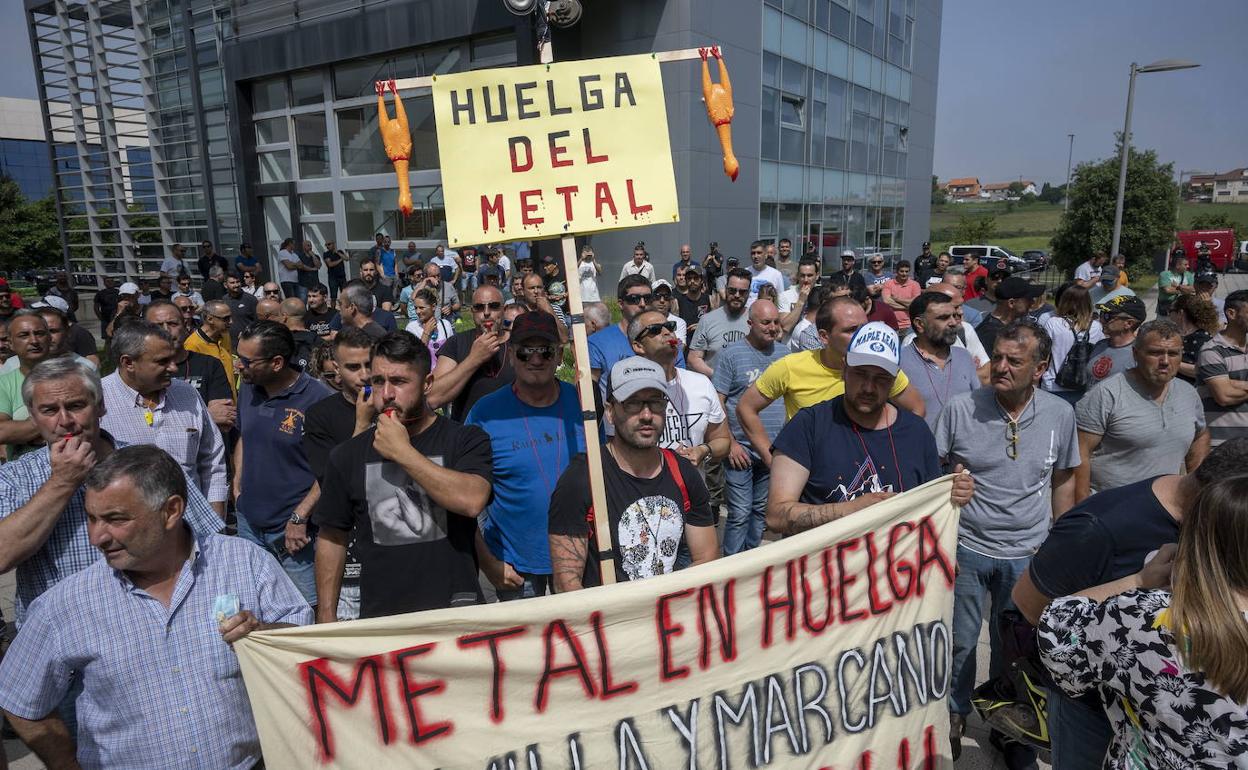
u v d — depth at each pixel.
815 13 22.19
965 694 3.47
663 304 5.91
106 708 2.17
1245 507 1.56
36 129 76.00
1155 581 1.95
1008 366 3.20
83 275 27.94
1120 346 5.41
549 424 3.38
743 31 19.27
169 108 23.84
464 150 2.91
